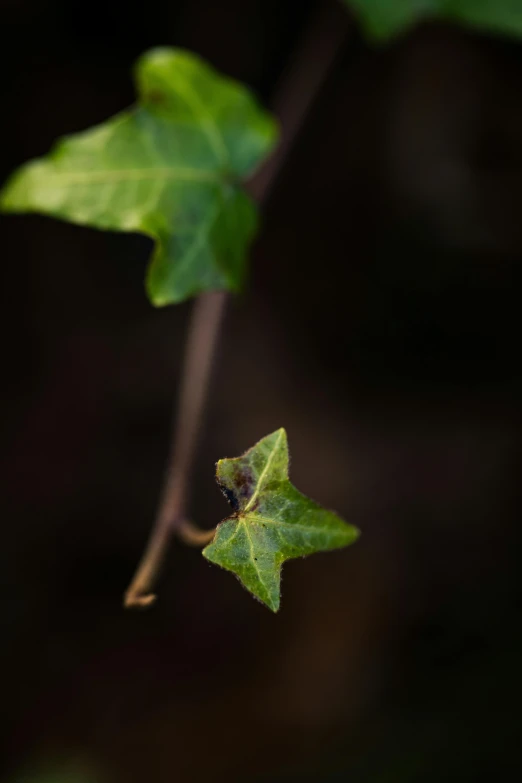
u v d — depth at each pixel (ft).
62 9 1.90
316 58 1.32
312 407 2.30
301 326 2.27
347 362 2.28
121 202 0.99
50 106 2.04
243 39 1.98
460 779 1.78
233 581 2.26
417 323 2.18
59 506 2.20
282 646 2.20
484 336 2.16
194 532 0.94
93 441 2.24
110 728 2.11
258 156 1.03
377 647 2.14
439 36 1.92
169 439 2.28
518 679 1.90
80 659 2.15
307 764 2.00
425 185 2.04
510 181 1.97
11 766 2.00
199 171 1.01
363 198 2.11
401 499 2.24
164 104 1.01
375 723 2.02
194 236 0.99
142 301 2.27
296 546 0.86
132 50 2.01
